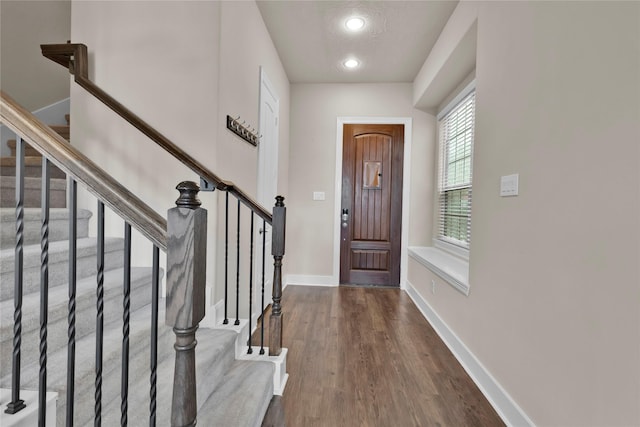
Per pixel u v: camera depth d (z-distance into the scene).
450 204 3.87
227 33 2.28
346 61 3.83
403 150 4.45
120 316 1.76
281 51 3.62
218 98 2.17
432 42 3.38
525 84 1.67
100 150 2.24
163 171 2.20
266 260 3.35
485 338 2.05
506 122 1.85
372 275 4.56
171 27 2.20
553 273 1.44
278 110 3.76
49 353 1.35
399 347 2.63
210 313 2.15
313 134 4.50
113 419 1.28
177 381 0.84
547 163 1.49
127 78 2.22
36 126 0.88
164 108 2.20
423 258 3.48
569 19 1.35
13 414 0.94
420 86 4.00
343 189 4.54
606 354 1.16
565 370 1.36
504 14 1.88
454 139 3.76
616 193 1.12
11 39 3.01
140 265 2.22
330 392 1.99
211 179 1.83
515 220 1.74
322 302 3.79
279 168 3.89
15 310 0.94
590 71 1.24
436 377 2.19
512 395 1.73
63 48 1.96
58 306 1.37
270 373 1.88
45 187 0.89
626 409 1.08
